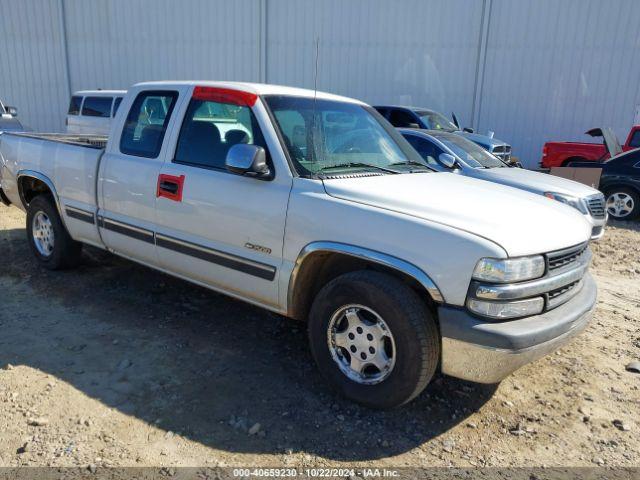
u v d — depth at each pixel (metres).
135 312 4.62
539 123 17.48
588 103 17.09
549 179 8.05
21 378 3.47
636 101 16.80
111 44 18.84
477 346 2.80
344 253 3.14
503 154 12.34
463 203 3.25
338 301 3.22
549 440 3.09
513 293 2.80
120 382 3.48
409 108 12.83
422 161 4.46
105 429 2.99
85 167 4.75
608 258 7.47
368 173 3.76
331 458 2.84
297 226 3.34
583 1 16.38
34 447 2.81
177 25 18.33
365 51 17.77
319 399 3.39
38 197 5.41
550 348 2.99
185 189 3.92
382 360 3.13
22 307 4.64
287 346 4.11
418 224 2.95
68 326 4.29
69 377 3.52
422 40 17.48
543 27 16.78
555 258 3.08
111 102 12.69
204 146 3.94
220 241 3.79
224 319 4.55
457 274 2.81
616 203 10.68
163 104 4.28
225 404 3.28
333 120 4.05
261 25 17.83
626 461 2.93
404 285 3.00
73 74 19.30
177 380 3.54
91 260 5.93
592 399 3.54
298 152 3.59
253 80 18.38
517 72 17.23
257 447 2.90
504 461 2.88
